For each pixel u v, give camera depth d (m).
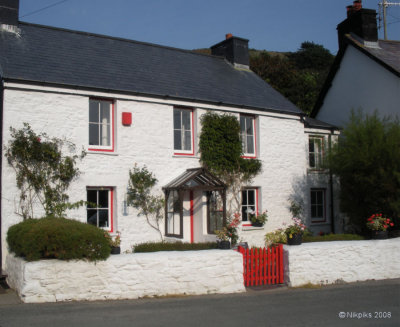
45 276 8.05
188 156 13.73
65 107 11.61
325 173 17.08
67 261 8.20
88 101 12.05
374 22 18.39
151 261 8.77
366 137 12.95
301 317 7.29
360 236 12.35
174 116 13.93
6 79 10.70
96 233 8.49
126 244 12.27
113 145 12.55
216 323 6.87
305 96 34.19
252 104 15.27
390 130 12.99
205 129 14.04
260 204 15.38
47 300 8.03
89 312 7.40
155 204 12.84
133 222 12.47
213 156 14.09
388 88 16.61
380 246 11.21
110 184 12.16
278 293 9.30
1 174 10.48
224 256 9.41
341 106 19.11
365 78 17.78
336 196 17.31
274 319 7.15
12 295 8.52
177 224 13.40
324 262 10.41
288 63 36.38
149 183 12.66
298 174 16.39
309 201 16.66
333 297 8.90
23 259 8.51
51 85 11.32
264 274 10.12
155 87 13.44
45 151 10.91
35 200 10.84
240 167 14.61
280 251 10.26
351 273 10.73
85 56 13.55
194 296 8.92
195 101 13.88
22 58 11.88
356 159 12.73
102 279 8.40
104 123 12.59
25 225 8.90
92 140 12.32
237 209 14.51
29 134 10.87
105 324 6.70
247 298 8.79
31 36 13.32
